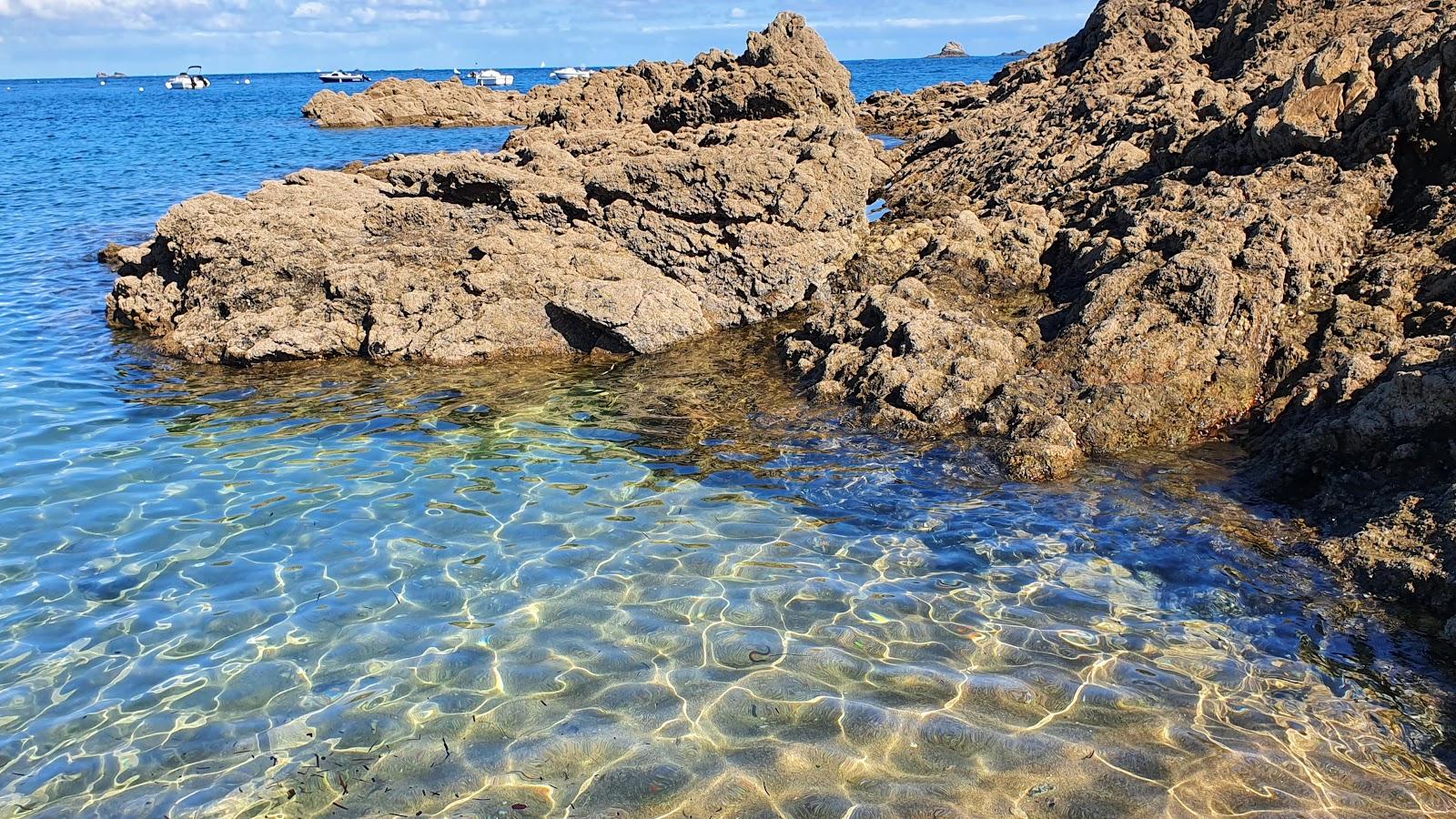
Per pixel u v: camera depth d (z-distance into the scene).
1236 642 7.12
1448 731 6.12
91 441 11.15
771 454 10.67
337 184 20.56
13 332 15.61
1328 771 5.80
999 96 34.03
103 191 31.31
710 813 5.53
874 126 40.44
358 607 7.79
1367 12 20.67
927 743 6.09
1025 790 5.67
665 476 10.24
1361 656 6.88
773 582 8.12
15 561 8.42
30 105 105.88
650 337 14.45
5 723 6.40
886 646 7.18
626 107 37.44
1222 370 10.82
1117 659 6.95
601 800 5.65
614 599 7.91
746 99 29.83
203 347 14.37
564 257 15.76
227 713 6.50
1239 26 24.41
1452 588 7.14
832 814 5.49
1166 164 16.22
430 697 6.65
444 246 16.31
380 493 9.88
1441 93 12.37
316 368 14.15
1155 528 8.75
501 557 8.59
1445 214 11.77
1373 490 8.45
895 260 16.03
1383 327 10.51
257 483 10.08
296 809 5.62
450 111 62.56
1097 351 11.12
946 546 8.66
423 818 5.52
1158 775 5.77
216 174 35.75
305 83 193.88
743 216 16.38
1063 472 9.82
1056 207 17.12
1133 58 26.05
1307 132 13.60
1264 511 8.86
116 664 7.03
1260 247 11.48
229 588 8.06
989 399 11.03
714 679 6.82
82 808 5.67
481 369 13.95
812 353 13.09
